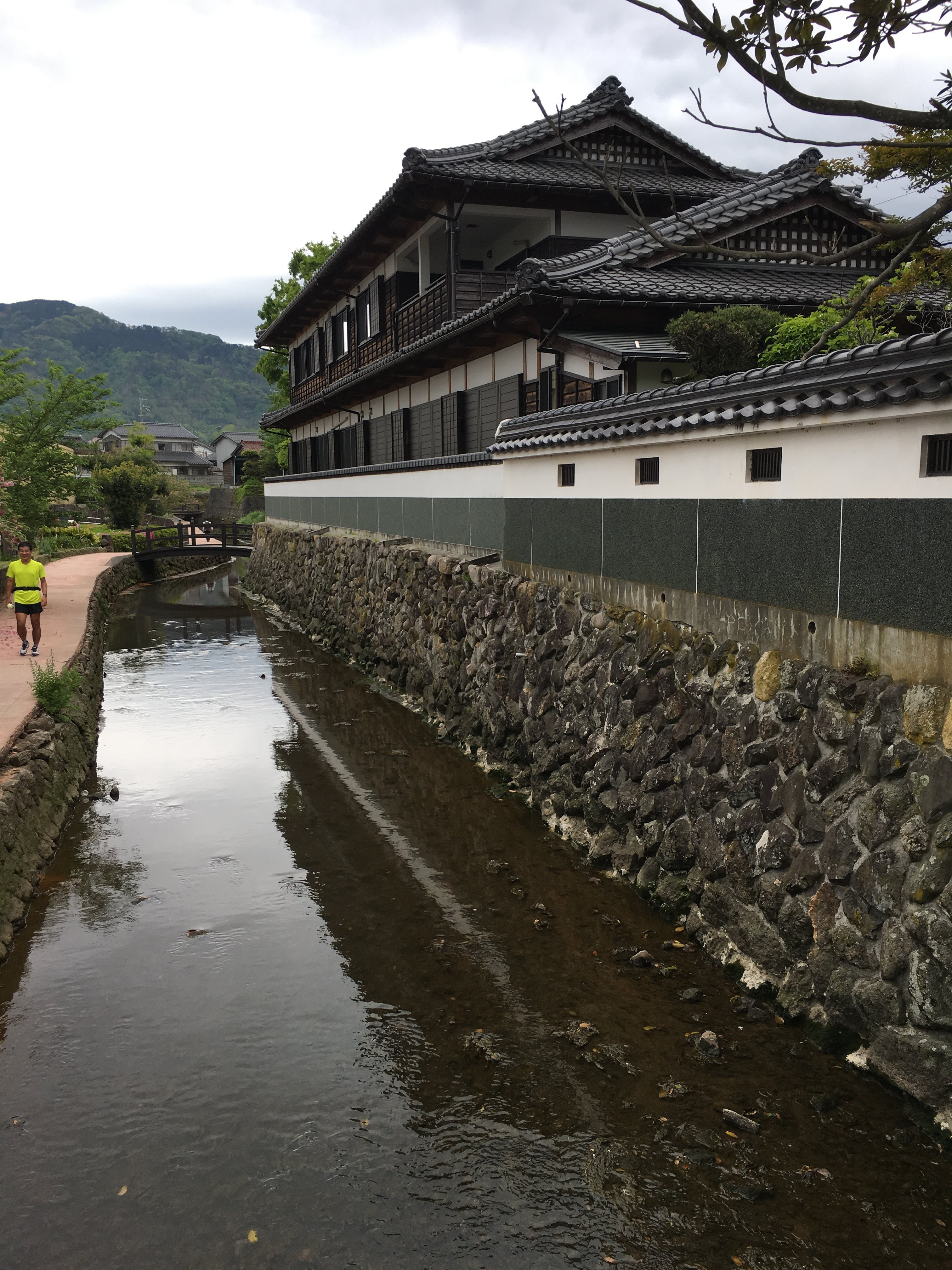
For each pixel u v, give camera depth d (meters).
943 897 4.47
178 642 22.19
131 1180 4.39
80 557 34.66
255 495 60.84
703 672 6.96
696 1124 4.63
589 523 9.04
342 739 12.65
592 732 8.56
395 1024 5.70
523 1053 5.32
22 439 22.52
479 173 16.14
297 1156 4.54
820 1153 4.38
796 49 4.12
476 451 16.72
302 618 24.25
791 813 5.74
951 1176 4.20
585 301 11.65
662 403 7.39
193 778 11.02
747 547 6.48
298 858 8.52
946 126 3.87
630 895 7.36
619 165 18.61
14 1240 4.03
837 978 5.16
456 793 10.14
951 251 7.66
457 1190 4.28
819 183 13.32
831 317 10.27
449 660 12.84
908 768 4.87
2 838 7.30
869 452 5.27
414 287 21.41
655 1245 3.92
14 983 6.31
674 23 3.99
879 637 5.23
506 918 7.08
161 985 6.25
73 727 11.20
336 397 23.88
